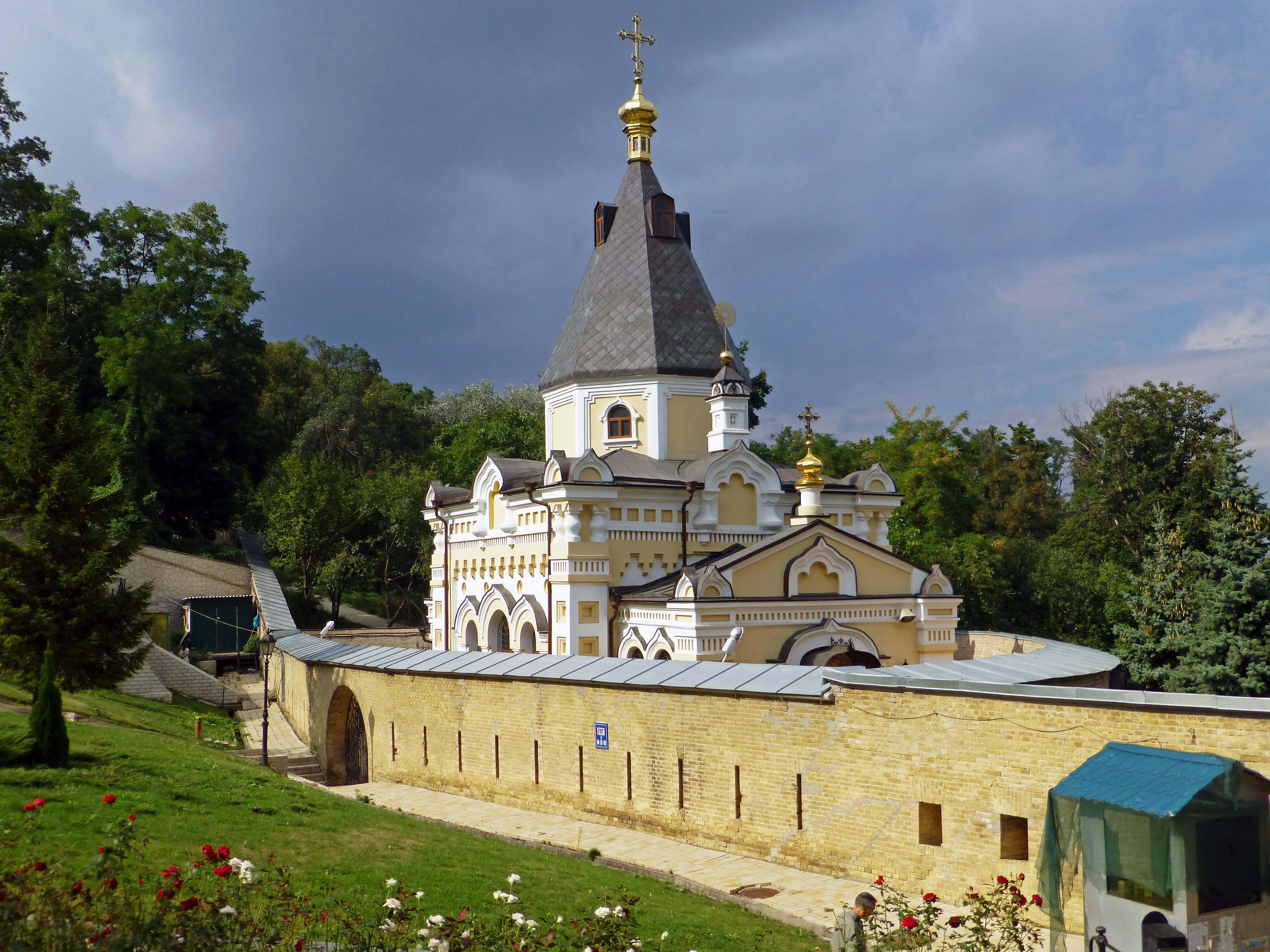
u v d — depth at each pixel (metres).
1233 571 46.81
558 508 38.94
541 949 14.30
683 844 24.28
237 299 73.38
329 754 38.41
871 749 21.05
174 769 23.38
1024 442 110.56
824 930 18.47
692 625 34.84
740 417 43.78
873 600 38.94
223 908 12.47
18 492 31.66
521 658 30.78
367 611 77.62
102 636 31.39
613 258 47.03
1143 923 13.34
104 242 76.69
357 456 104.69
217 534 74.88
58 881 14.21
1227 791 13.33
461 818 27.41
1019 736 18.88
